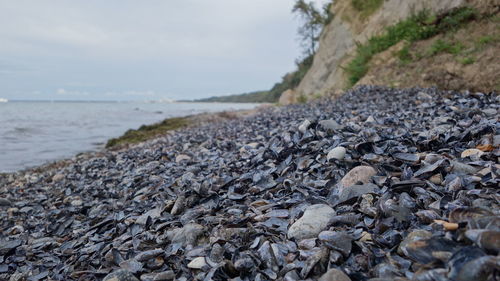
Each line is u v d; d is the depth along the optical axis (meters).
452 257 0.21
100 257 0.40
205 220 0.42
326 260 0.27
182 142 1.27
